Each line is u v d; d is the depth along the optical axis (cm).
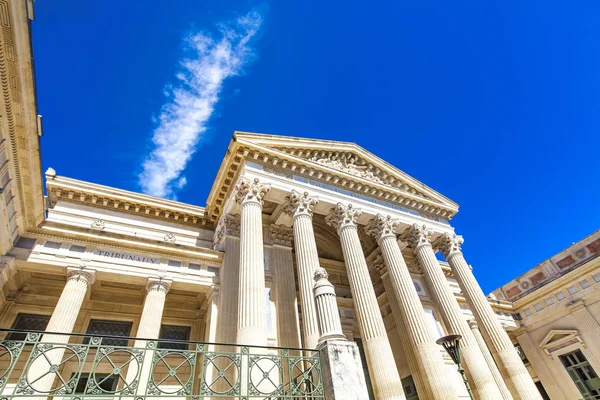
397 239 3008
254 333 1616
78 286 1988
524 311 4072
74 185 2531
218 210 2755
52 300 2220
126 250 2247
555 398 3591
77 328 2172
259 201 2198
